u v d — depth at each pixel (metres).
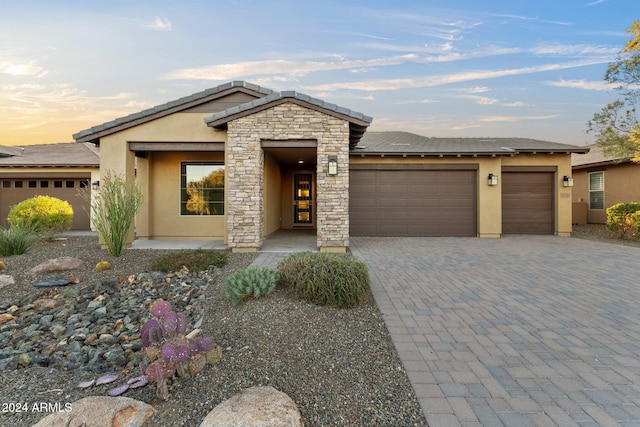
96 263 6.90
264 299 4.30
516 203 12.70
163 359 2.43
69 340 3.88
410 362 2.96
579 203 16.06
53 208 10.19
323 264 4.41
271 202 12.09
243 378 2.58
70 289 5.40
